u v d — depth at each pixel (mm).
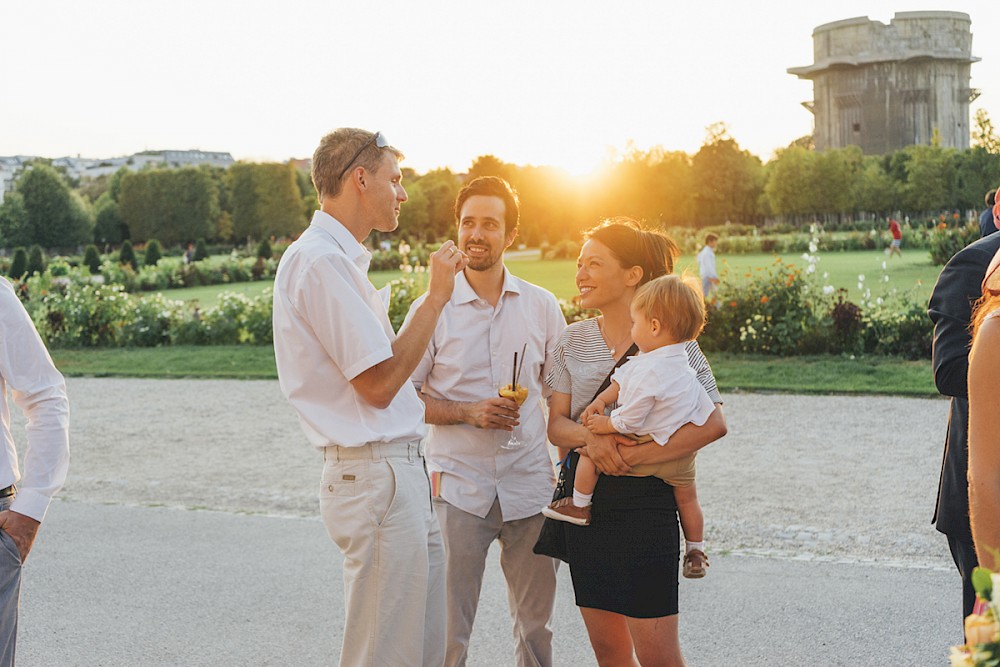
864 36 115688
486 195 3709
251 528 6766
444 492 3699
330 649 4656
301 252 3010
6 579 2990
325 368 3020
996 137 77625
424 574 3064
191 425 11141
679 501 3234
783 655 4398
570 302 16656
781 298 15188
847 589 5211
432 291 3027
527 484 3717
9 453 3105
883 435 9258
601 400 3229
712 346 15453
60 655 4621
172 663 4512
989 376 2143
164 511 7293
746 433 9609
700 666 4312
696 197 90000
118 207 99625
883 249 43344
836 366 13547
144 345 20438
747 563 5695
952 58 114312
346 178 3104
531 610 3799
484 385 3756
